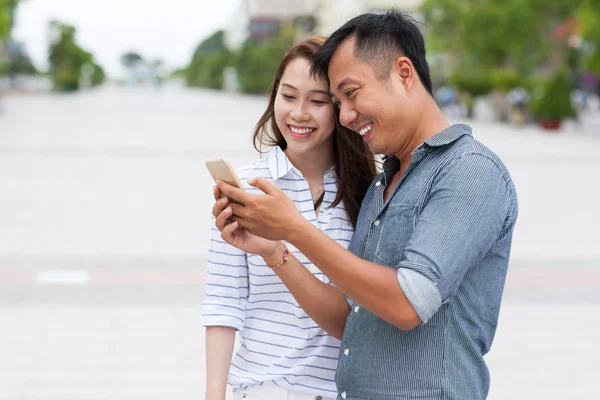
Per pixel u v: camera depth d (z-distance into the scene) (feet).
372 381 6.48
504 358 16.71
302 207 7.96
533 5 106.63
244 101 209.36
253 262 7.79
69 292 21.29
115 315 19.27
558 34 112.57
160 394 14.52
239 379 7.83
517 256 26.63
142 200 37.58
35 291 21.33
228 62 339.36
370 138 6.55
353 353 6.62
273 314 7.80
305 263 7.90
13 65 237.25
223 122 106.83
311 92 7.60
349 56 6.33
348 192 7.95
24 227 30.37
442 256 5.89
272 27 340.80
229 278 7.83
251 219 6.16
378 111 6.34
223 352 7.75
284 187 7.99
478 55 125.80
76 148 63.05
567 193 42.29
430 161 6.44
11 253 25.86
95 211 34.27
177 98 232.94
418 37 6.46
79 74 249.14
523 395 14.76
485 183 6.13
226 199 6.28
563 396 14.73
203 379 15.33
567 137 84.64
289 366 7.70
